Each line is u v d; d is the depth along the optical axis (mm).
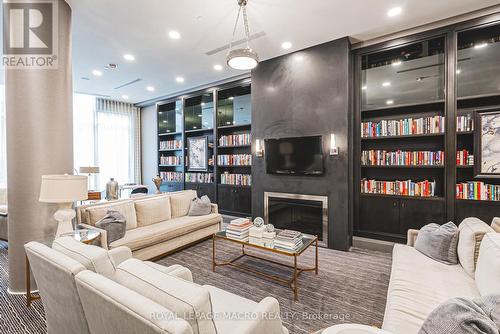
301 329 1896
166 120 6926
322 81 3766
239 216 5281
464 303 960
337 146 3643
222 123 5676
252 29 3332
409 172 3670
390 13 2980
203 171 6133
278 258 3246
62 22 2617
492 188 2918
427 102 3236
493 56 2992
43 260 1282
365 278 2707
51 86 2490
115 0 2699
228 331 1232
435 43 3383
